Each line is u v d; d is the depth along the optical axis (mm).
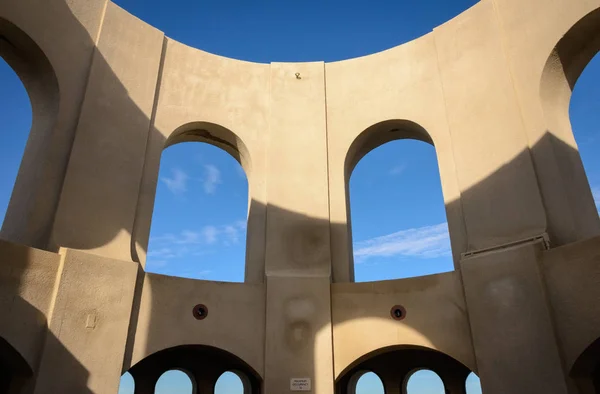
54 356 7195
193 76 11039
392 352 13070
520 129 8781
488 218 8734
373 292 9289
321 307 9211
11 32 8227
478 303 8109
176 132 10633
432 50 10844
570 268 7164
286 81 11586
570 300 7047
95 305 7840
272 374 8656
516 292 7652
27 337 7020
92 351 7602
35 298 7258
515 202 8445
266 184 10523
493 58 9609
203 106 10891
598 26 8289
